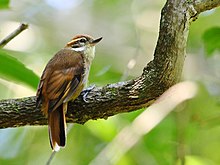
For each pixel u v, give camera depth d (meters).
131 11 16.86
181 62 7.76
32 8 16.52
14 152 14.75
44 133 14.91
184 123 12.10
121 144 11.54
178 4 7.61
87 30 16.80
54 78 8.88
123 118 12.41
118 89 8.21
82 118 8.57
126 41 16.28
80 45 9.98
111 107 8.30
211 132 14.47
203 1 7.68
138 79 8.09
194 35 15.36
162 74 7.83
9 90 13.86
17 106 8.47
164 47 7.70
